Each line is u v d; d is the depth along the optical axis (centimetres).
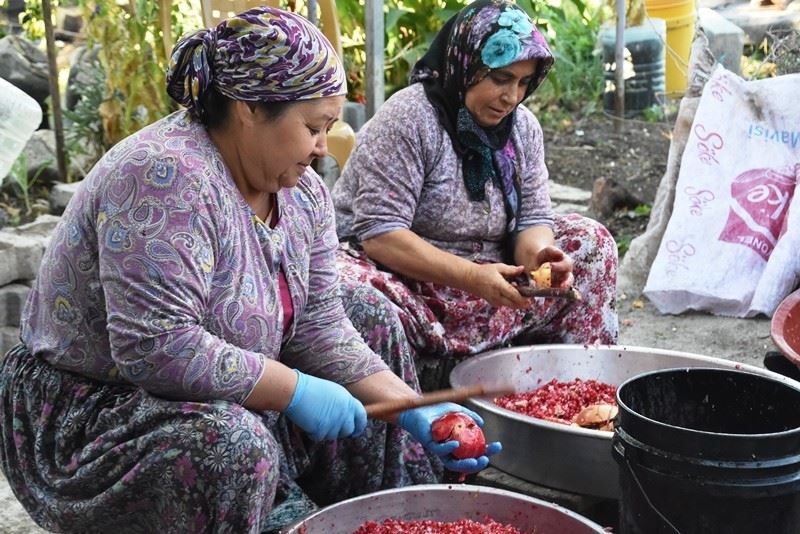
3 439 237
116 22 459
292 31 212
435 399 232
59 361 224
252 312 222
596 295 324
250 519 211
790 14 736
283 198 233
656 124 650
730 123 426
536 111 683
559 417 286
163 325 207
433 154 303
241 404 217
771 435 207
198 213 212
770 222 417
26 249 380
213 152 219
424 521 235
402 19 581
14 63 531
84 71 531
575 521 228
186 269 210
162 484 212
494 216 313
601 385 300
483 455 235
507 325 319
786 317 307
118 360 211
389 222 300
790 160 420
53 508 227
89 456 220
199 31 219
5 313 377
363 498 235
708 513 211
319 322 246
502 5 292
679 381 244
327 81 215
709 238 420
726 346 396
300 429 258
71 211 221
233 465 207
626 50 658
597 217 518
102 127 492
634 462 218
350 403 224
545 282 289
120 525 225
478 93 295
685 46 663
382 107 308
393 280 304
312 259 245
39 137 498
